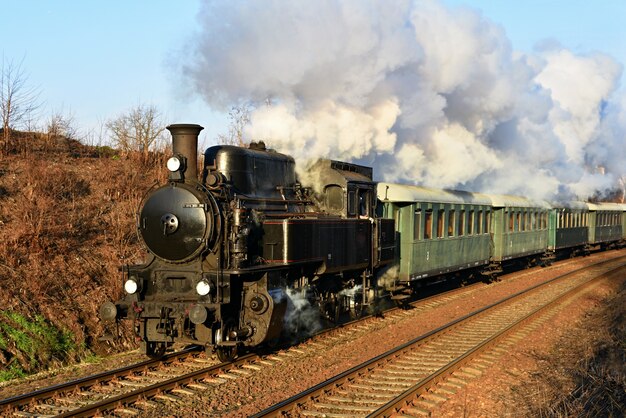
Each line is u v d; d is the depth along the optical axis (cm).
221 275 902
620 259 2925
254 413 727
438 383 851
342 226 1144
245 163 1015
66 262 1196
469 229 1822
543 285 1884
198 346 1045
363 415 717
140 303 918
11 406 731
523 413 750
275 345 1041
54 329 1016
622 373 983
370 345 1097
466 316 1332
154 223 947
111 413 727
